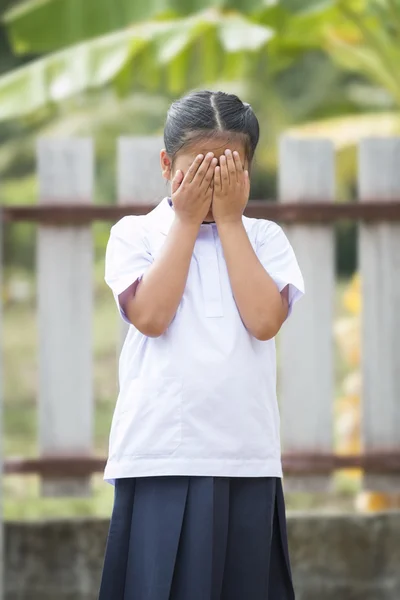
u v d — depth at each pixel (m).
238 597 6.12
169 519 5.96
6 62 29.81
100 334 24.47
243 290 6.01
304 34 15.26
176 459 5.92
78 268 9.68
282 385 9.77
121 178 9.62
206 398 5.95
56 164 9.66
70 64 12.16
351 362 12.70
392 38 14.27
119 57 12.12
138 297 5.98
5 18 13.44
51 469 9.62
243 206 6.06
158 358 6.03
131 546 6.08
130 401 6.09
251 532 6.11
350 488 17.47
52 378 9.70
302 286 6.26
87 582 9.36
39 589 9.34
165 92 27.97
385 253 9.79
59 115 28.44
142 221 6.39
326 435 9.76
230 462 5.96
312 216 9.70
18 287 29.00
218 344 6.00
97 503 16.45
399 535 9.51
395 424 9.83
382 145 9.78
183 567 5.95
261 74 26.02
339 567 9.45
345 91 27.05
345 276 32.50
